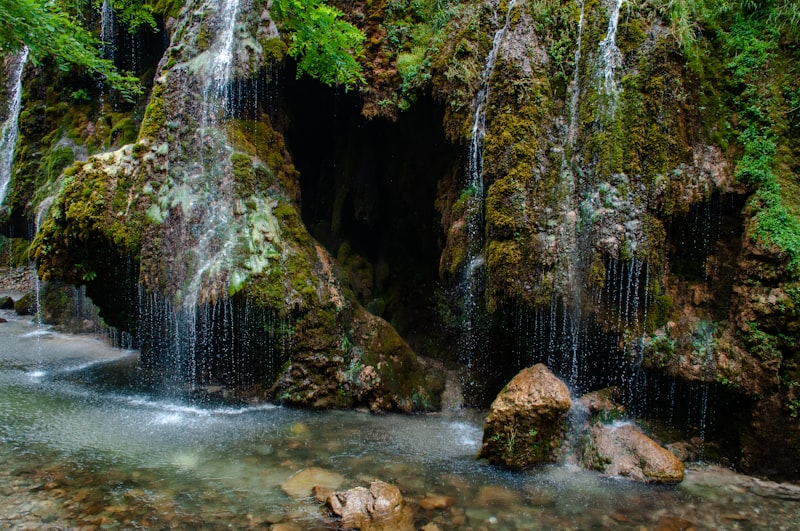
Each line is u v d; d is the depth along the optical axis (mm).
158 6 8289
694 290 4988
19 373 6875
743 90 4926
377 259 8203
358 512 3641
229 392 6059
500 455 4492
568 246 4953
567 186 5074
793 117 4777
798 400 4246
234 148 6246
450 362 6949
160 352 6367
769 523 3732
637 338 4836
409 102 6438
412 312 7746
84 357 7848
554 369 5434
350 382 5906
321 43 6219
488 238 5281
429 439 5152
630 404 5098
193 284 5723
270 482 4133
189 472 4254
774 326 4383
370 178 7887
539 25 5434
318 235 8391
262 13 6535
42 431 4949
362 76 6555
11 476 4023
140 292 6023
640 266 4766
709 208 4957
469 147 5750
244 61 6328
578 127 5176
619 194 4812
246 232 5914
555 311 5031
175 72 6266
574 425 4809
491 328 5945
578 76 5277
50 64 9773
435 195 7246
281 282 5824
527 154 5113
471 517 3736
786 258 4387
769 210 4555
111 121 9430
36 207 9297
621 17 5094
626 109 4945
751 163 4754
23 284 14047
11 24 6160
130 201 5906
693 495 4125
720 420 4773
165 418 5438
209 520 3555
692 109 4969
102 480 4055
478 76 5746
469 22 5914
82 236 5902
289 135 7801
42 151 9844
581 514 3816
